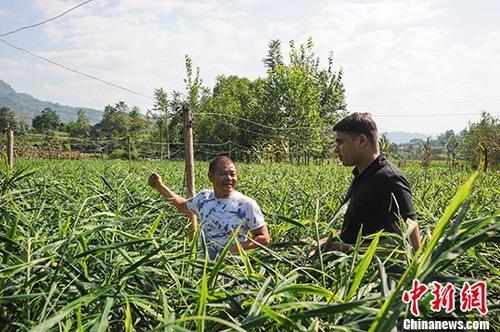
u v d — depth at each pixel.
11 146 10.09
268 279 2.17
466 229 1.96
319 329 2.05
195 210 4.21
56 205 4.57
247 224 3.85
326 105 42.97
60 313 1.93
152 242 2.80
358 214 3.58
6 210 3.24
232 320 2.17
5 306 2.37
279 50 49.59
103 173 9.48
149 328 2.49
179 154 31.88
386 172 3.48
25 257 2.76
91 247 3.14
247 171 11.60
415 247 3.04
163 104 35.28
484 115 22.39
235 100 45.16
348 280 2.26
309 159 24.11
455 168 15.95
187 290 2.39
